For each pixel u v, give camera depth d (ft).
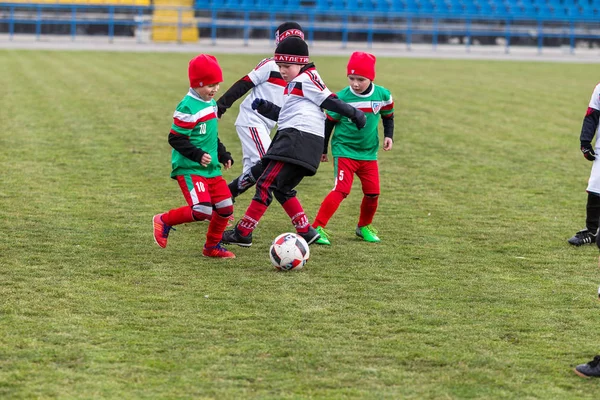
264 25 226.99
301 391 27.71
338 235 49.24
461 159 75.51
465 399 27.53
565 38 246.06
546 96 128.16
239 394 27.35
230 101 50.80
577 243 47.98
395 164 72.59
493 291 39.09
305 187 62.75
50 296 36.52
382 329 33.68
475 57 216.13
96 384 27.78
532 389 28.45
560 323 35.01
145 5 223.51
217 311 35.27
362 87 45.42
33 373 28.45
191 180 41.68
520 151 80.07
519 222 53.36
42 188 58.59
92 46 208.23
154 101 108.47
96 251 43.96
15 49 190.80
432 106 113.19
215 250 43.60
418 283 40.01
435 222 52.80
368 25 231.50
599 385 29.01
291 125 43.06
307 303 36.65
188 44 223.30
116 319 33.94
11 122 87.25
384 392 27.84
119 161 69.41
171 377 28.53
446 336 33.09
